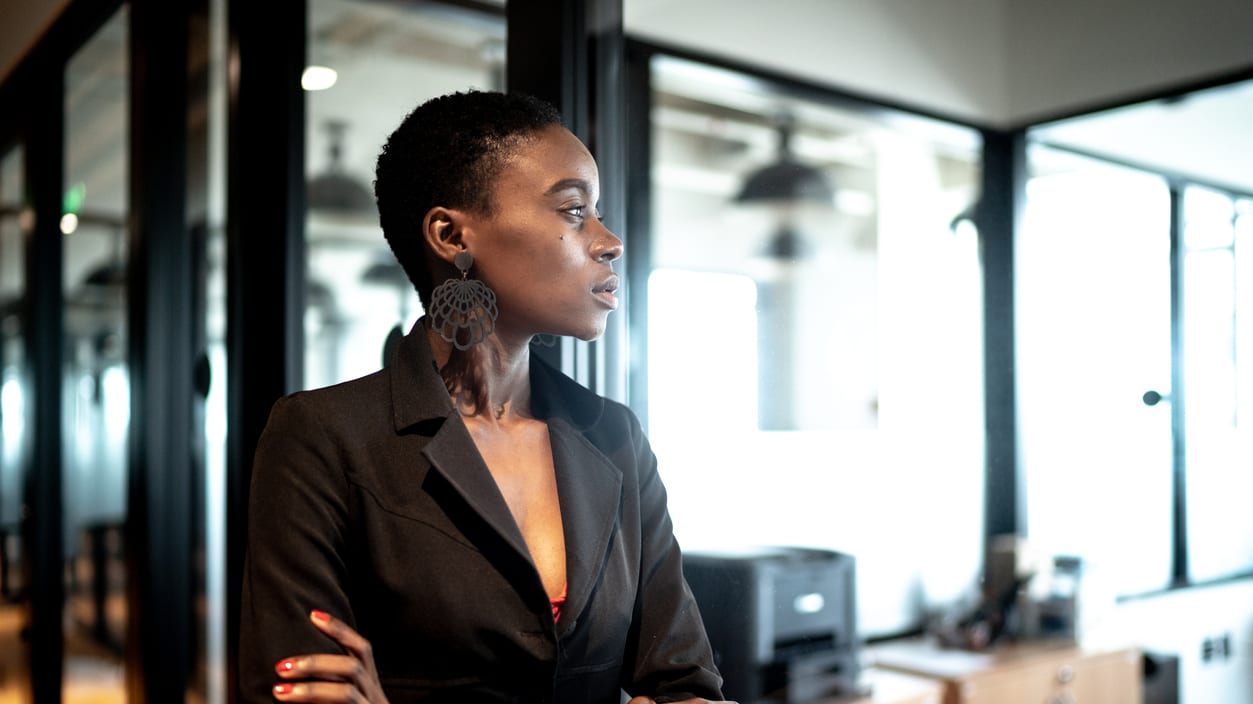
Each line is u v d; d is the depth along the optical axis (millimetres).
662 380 1512
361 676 854
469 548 896
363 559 908
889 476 1375
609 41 1508
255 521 919
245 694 879
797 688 1388
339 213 2156
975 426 1243
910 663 1276
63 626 3529
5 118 4012
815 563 1425
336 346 2109
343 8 2145
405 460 918
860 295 2717
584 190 953
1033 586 1148
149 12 2758
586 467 974
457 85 2215
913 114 1327
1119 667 1031
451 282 939
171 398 2766
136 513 2793
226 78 2271
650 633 993
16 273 4062
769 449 1497
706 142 3182
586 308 949
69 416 3541
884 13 1378
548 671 892
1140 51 1024
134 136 2855
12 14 3629
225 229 2229
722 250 3121
